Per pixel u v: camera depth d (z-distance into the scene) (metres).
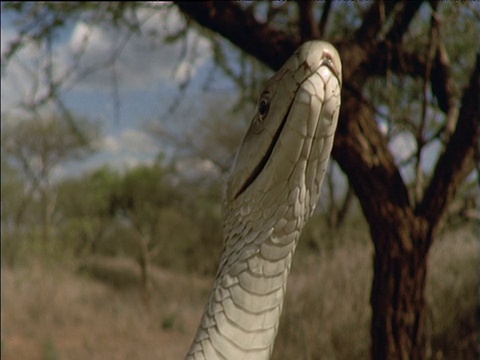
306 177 2.68
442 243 9.66
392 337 5.47
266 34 5.74
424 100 5.58
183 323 18.41
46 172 26.03
